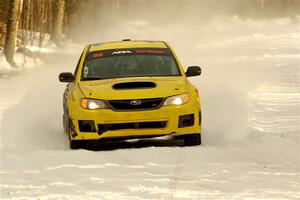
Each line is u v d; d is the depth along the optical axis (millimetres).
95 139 24844
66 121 28094
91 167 19906
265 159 21078
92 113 24672
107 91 25172
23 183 17641
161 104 24719
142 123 24594
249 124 30234
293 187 16578
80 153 22625
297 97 42000
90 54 28531
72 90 26484
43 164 20734
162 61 27859
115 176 18375
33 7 129875
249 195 15602
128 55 28219
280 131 28109
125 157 21609
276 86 49625
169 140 28062
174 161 20766
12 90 51250
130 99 24672
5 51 80562
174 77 26797
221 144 25828
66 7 137250
